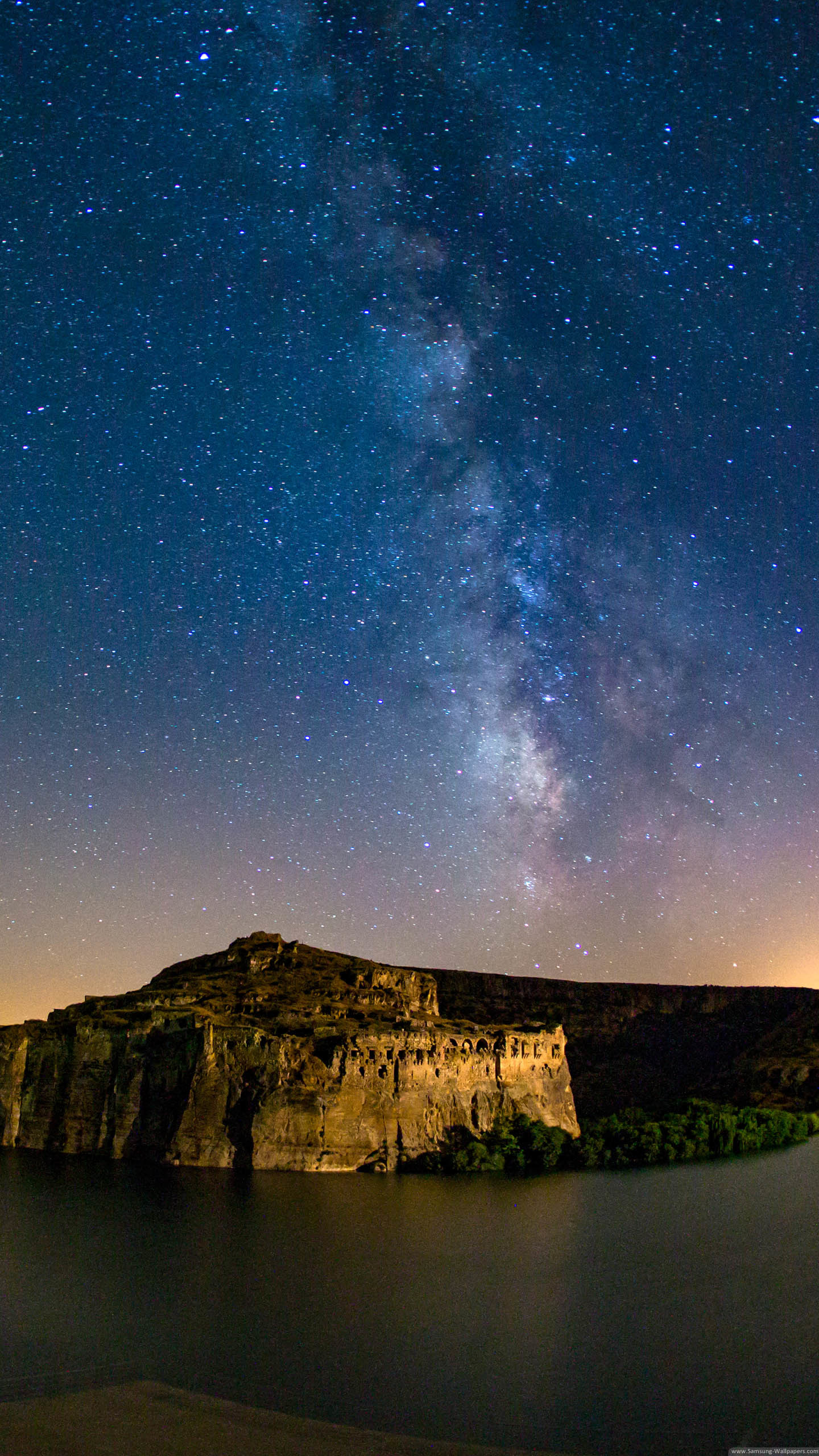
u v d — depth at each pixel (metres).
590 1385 42.78
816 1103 180.00
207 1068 104.31
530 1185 96.75
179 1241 67.44
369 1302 54.38
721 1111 135.50
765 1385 43.12
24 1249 64.50
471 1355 46.41
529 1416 39.22
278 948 145.00
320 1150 101.56
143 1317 50.81
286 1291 56.09
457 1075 116.81
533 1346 47.91
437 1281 59.31
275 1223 73.88
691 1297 57.38
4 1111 117.69
